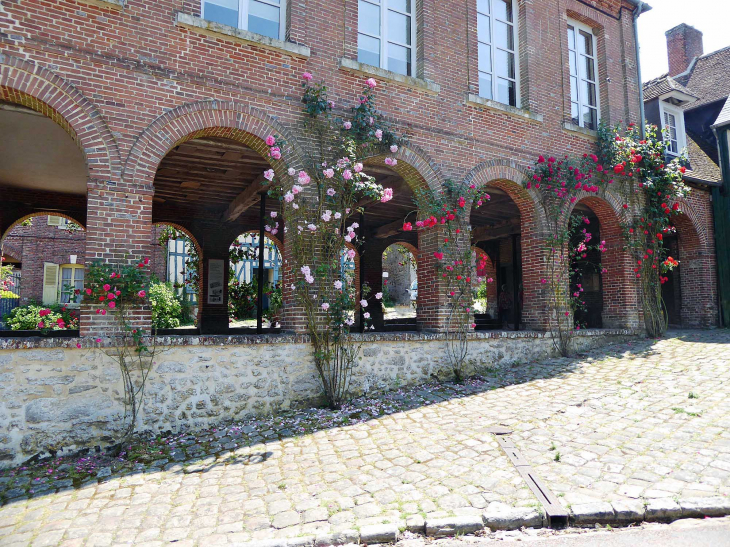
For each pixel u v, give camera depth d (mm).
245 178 10078
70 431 5426
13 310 17031
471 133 9094
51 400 5375
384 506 3982
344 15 7988
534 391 7191
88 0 6062
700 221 12930
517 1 10391
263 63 7184
